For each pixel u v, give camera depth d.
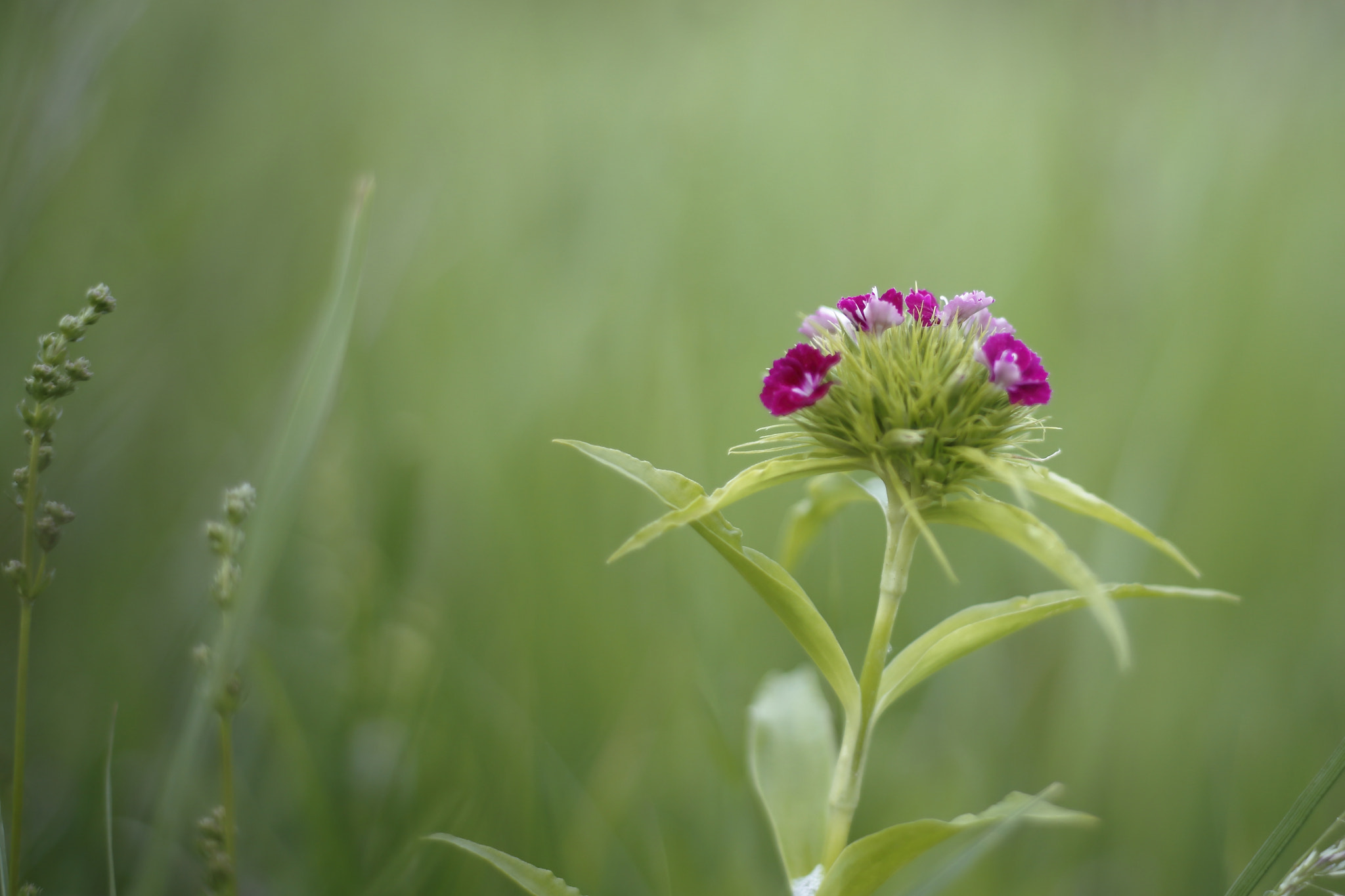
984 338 0.72
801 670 0.77
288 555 0.87
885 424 0.71
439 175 1.35
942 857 0.79
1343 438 1.01
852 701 0.71
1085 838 0.83
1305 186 1.15
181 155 1.22
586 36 1.69
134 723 0.82
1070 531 1.00
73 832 0.78
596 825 0.79
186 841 0.79
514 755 0.79
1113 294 1.11
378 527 0.87
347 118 1.45
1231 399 1.01
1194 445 0.98
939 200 1.37
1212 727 0.85
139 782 0.81
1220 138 1.13
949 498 0.71
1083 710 0.86
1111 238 1.11
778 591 0.71
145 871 0.68
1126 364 1.08
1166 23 1.33
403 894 0.76
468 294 1.22
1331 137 1.19
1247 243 1.08
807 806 0.74
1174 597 0.90
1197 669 0.88
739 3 1.48
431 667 0.81
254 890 0.79
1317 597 0.91
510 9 1.75
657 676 0.85
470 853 0.77
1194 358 0.98
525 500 0.92
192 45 1.28
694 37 1.45
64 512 0.70
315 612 0.88
